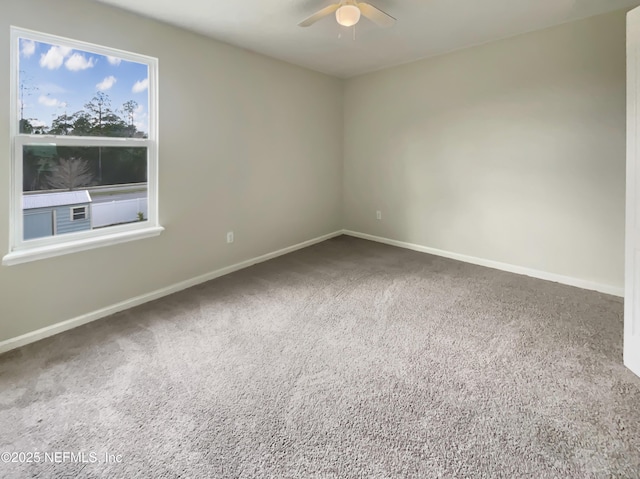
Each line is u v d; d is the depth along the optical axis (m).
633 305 1.98
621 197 3.05
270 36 3.33
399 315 2.77
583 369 2.04
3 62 2.17
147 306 2.96
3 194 2.23
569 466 1.40
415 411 1.72
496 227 3.88
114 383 1.94
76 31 2.45
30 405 1.76
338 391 1.87
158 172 3.06
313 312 2.83
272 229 4.31
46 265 2.45
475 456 1.45
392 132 4.69
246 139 3.82
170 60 3.03
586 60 3.09
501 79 3.63
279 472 1.38
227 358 2.18
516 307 2.90
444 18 3.04
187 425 1.63
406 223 4.74
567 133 3.28
